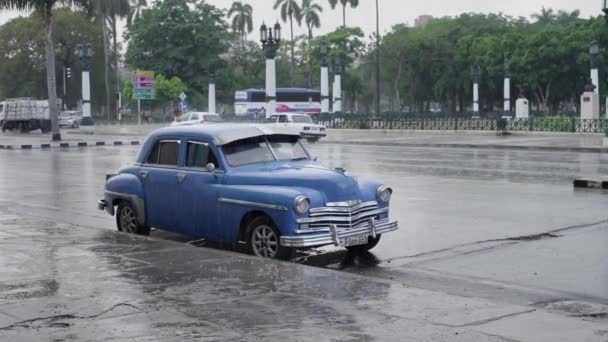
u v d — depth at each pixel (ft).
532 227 39.24
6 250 30.96
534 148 107.04
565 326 19.89
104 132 186.39
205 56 301.22
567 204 47.93
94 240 33.24
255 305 21.91
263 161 32.94
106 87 291.38
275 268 27.09
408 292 23.58
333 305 21.93
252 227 31.04
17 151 115.34
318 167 32.30
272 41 163.32
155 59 299.79
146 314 21.04
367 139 137.49
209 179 32.50
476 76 228.84
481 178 65.16
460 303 22.22
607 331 19.54
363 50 311.68
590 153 98.68
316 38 311.27
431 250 33.73
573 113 232.94
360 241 30.89
